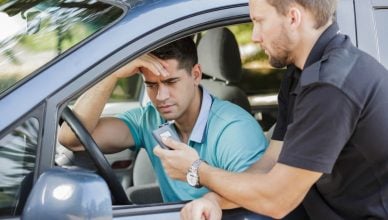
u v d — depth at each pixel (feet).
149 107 11.11
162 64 9.92
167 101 10.12
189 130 10.46
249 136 10.07
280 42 8.91
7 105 8.50
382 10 10.59
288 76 9.71
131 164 11.70
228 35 12.17
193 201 9.14
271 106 12.83
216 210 9.12
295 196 8.84
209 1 9.50
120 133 10.95
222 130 10.12
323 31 8.91
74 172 7.97
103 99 10.21
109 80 10.12
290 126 8.75
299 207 9.83
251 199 9.00
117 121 11.01
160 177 10.48
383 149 8.75
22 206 8.46
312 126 8.54
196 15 9.38
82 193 7.77
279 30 8.85
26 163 8.48
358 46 10.37
